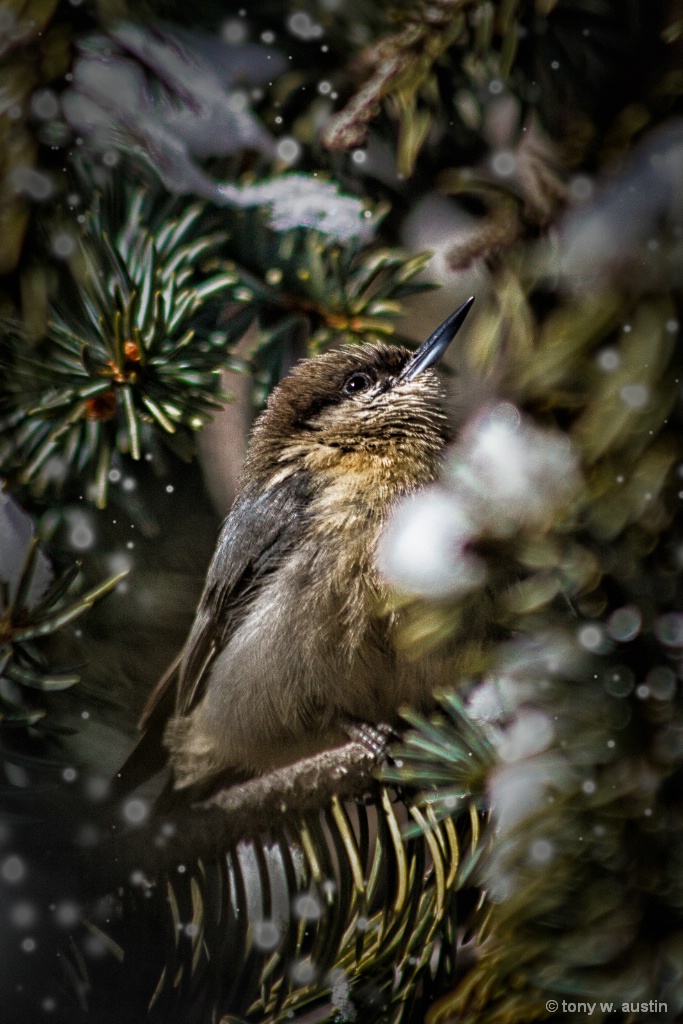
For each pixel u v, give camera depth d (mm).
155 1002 1976
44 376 1979
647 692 1964
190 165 1983
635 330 1969
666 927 1957
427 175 1992
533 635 1967
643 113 1972
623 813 1960
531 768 1963
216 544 2025
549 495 1968
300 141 1989
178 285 1979
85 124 1979
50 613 1969
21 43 1976
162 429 1984
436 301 2029
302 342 1998
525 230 1977
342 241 1987
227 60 1985
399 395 2027
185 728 2027
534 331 1978
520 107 1979
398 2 1979
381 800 1979
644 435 1966
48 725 1980
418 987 1963
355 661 2012
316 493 2023
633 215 1970
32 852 1979
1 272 1977
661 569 1966
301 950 1972
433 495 1999
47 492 1992
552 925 1958
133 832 1980
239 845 1978
